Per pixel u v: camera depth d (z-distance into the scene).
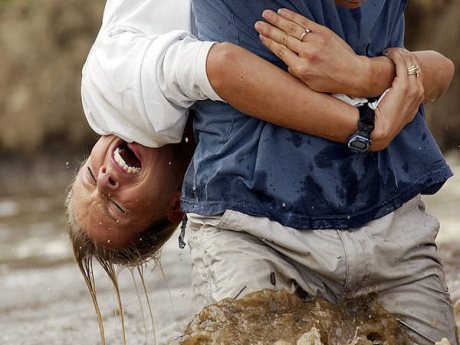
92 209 5.02
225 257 4.50
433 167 4.67
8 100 21.48
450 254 8.95
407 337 4.62
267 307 4.39
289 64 4.36
